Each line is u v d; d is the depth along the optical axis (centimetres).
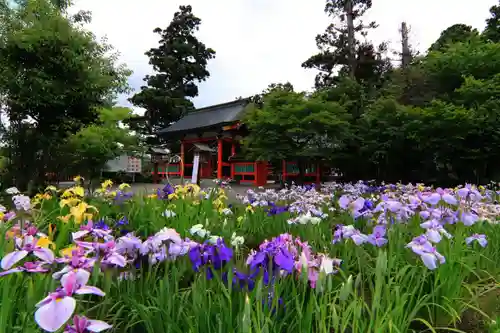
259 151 1756
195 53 4653
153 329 176
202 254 208
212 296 194
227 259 203
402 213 312
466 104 1608
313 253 260
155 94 4209
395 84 2117
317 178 2120
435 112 1538
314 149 1719
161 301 181
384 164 1934
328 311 193
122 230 316
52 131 1308
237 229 411
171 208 458
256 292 158
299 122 1645
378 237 264
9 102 1241
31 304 151
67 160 1224
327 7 3453
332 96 2245
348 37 3359
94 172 1281
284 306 179
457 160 1617
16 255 154
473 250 298
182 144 3055
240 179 2428
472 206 386
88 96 1359
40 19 1368
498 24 2644
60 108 1302
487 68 1695
